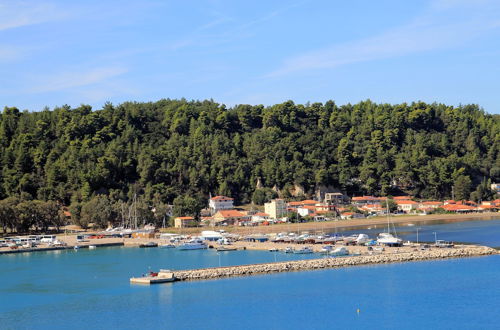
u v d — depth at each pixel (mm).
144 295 158750
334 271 181250
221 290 161000
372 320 133000
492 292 152250
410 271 178875
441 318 133250
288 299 150375
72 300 157000
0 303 157000
